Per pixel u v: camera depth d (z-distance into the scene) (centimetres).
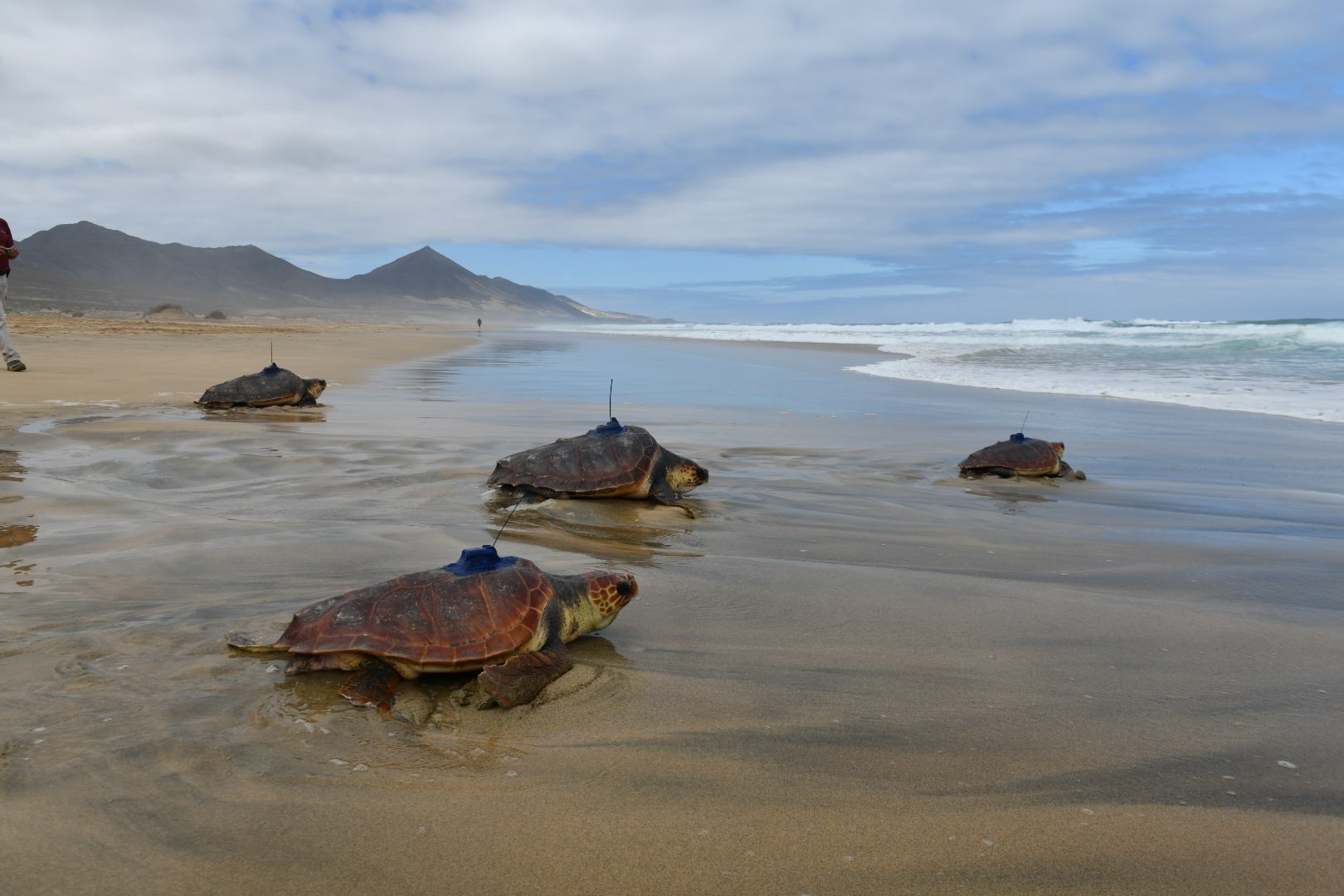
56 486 759
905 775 313
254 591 494
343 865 248
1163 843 272
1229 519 825
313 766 305
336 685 373
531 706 366
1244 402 1777
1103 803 296
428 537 634
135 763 297
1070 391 2036
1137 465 1135
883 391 2077
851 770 316
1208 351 3088
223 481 824
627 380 2309
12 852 245
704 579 569
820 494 897
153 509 692
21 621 430
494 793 292
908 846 267
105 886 233
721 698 381
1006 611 520
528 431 1227
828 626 485
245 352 2597
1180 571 632
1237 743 347
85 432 1038
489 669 366
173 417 1248
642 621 485
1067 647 460
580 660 421
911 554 662
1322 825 285
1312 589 589
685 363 3027
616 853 259
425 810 279
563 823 274
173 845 253
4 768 288
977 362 2944
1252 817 288
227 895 232
